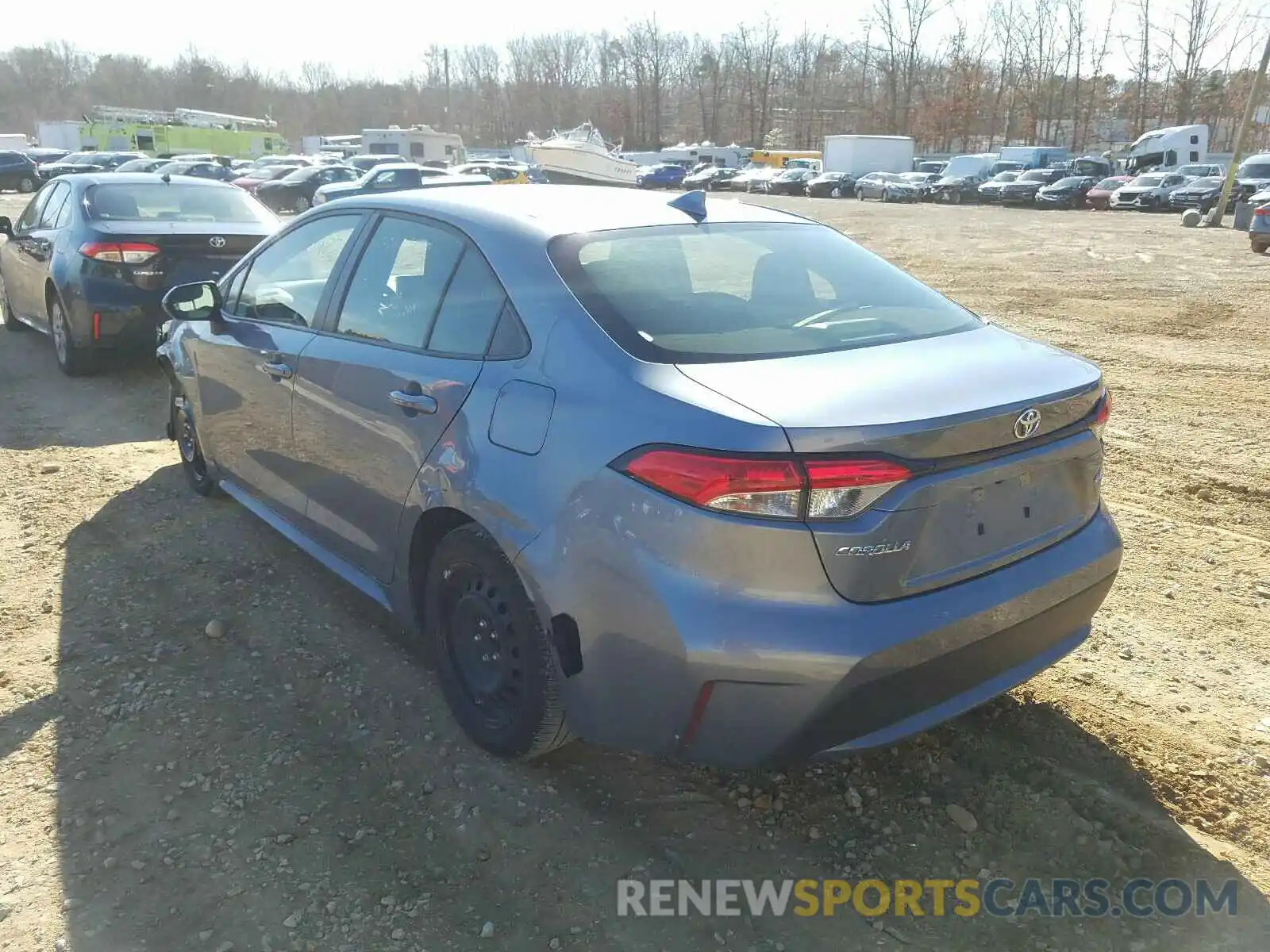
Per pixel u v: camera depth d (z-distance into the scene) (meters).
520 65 111.50
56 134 61.91
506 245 3.00
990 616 2.48
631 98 104.38
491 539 2.78
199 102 119.31
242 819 2.75
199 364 4.57
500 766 2.98
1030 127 78.81
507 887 2.52
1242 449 6.36
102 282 7.07
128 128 53.19
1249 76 63.88
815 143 96.56
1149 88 70.81
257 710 3.25
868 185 49.69
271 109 116.81
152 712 3.23
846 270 3.35
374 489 3.28
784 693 2.30
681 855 2.64
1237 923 2.43
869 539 2.28
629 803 2.84
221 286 4.52
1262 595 4.23
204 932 2.36
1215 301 12.62
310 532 3.87
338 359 3.45
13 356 8.48
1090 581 2.78
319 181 28.00
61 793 2.83
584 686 2.56
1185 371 8.70
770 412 2.29
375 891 2.49
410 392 3.07
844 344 2.78
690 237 3.22
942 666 2.43
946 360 2.71
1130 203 36.66
